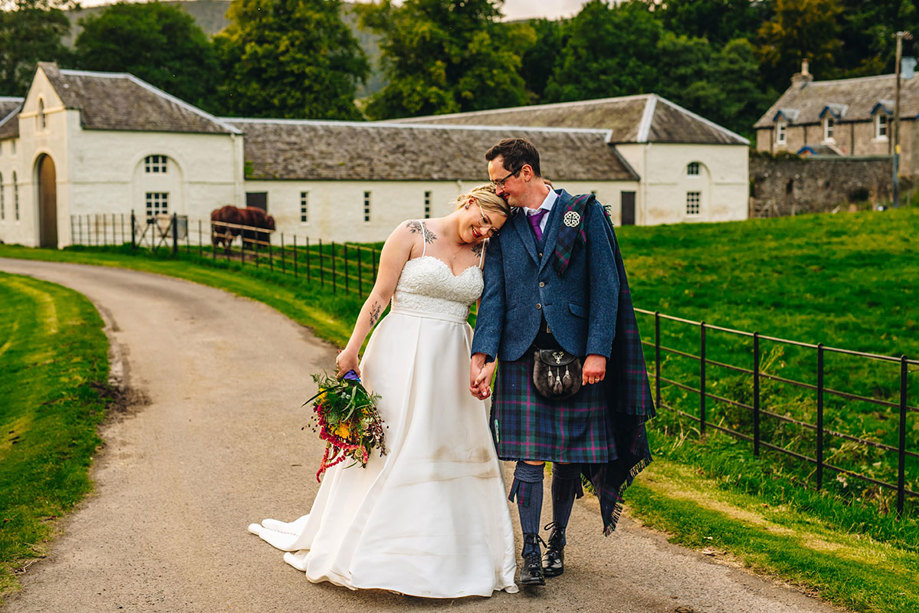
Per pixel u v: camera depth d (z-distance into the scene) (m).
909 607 3.93
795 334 13.38
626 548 4.81
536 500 4.33
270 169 35.59
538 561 4.29
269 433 7.49
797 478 6.89
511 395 4.28
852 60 78.69
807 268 19.23
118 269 23.06
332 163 37.16
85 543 5.00
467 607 4.11
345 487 4.38
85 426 7.59
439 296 4.36
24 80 58.34
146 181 32.62
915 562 4.65
